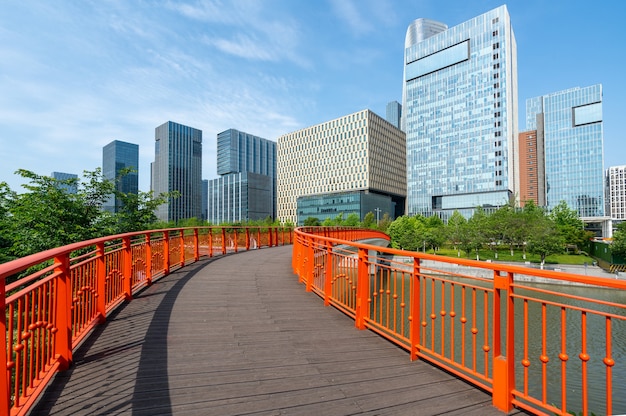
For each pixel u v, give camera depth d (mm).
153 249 8797
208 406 2898
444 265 39719
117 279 6219
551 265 46719
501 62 91062
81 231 12523
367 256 5195
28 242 11508
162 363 3748
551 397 13047
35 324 2896
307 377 3514
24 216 11680
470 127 96562
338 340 4645
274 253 17031
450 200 100062
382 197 102250
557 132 119750
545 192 122562
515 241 52531
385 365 3865
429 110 106125
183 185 157625
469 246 55500
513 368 2992
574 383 13805
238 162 164875
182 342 4406
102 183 13828
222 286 8094
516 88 103562
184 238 12133
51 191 12164
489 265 3107
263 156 179125
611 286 2178
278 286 8203
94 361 3771
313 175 107750
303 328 5117
